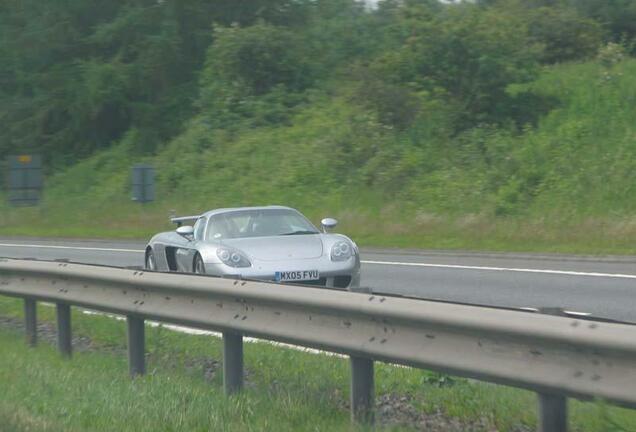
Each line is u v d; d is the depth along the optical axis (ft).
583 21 248.11
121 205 255.09
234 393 49.62
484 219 160.25
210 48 283.59
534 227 149.38
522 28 227.61
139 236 205.57
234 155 247.50
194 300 52.65
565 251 134.10
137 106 300.20
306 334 44.83
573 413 40.63
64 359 64.23
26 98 331.57
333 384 50.85
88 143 313.94
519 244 144.36
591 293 91.81
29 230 242.58
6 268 71.92
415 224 165.99
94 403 48.21
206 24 312.91
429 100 222.89
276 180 222.69
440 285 103.19
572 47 244.63
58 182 297.12
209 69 281.95
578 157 183.01
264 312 47.78
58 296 65.16
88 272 61.31
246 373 56.08
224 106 269.23
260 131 255.09
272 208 93.30
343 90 251.80
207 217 91.81
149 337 69.67
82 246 191.52
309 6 315.58
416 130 216.13
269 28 276.62
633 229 138.92
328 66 280.92
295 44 278.26
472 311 36.50
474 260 129.49
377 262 131.64
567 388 33.12
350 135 222.28
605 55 228.02
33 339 71.67
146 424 44.01
